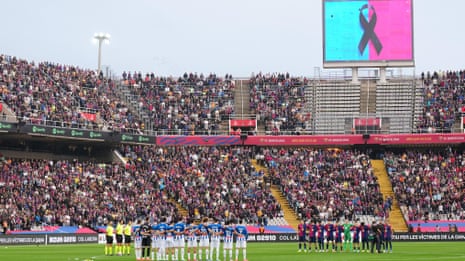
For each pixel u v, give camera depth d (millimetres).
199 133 100625
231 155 97000
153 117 103000
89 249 62031
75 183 83875
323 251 59281
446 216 86500
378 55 102188
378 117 101938
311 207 86312
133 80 109312
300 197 88375
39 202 77688
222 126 103125
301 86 108812
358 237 58844
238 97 108250
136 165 92812
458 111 102688
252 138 99062
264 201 87062
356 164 95250
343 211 85312
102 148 97250
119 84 108500
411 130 101438
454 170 93188
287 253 56594
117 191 85312
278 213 86125
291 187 90375
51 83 96438
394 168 94500
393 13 101812
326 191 89625
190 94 108500
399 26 101750
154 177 89750
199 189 88562
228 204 86188
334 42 103250
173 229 45406
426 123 101438
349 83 106125
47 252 57188
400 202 88312
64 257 50688
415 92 105625
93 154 97500
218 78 111625
